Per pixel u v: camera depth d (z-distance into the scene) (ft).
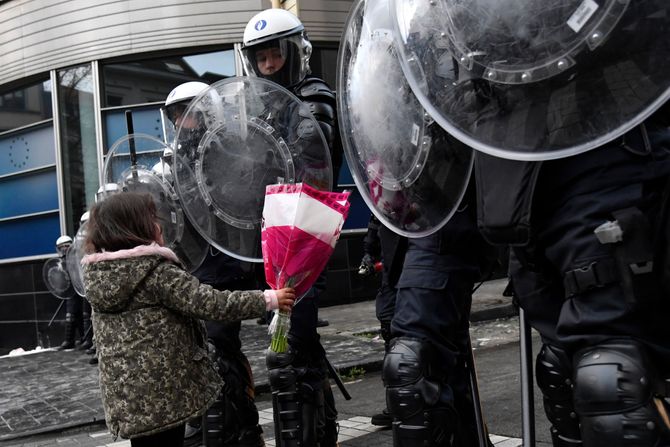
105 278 8.41
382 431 13.98
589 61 4.74
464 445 7.97
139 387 8.32
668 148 5.21
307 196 8.10
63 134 40.16
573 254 5.16
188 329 8.71
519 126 5.02
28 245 43.24
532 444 6.44
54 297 41.88
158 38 37.47
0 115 43.78
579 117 4.83
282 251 8.14
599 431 4.97
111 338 8.48
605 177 5.09
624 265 4.87
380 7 6.59
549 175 5.32
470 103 5.19
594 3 4.64
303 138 10.00
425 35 5.35
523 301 6.34
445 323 7.61
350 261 38.09
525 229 5.33
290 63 10.99
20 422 19.40
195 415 8.51
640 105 4.68
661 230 4.92
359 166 7.07
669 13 4.56
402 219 6.89
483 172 5.59
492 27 4.97
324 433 10.73
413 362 7.37
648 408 4.86
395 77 6.47
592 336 5.09
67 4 39.27
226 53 37.58
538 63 4.86
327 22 37.06
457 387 8.21
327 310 36.37
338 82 7.16
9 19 41.52
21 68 41.14
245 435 11.75
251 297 8.18
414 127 6.45
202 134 10.28
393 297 13.30
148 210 8.92
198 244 12.24
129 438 8.34
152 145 13.32
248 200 10.15
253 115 10.14
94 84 38.86
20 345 43.70
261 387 20.40
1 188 44.21
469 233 7.48
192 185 10.37
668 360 5.08
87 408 20.40
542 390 6.58
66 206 40.50
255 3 37.35
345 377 21.52
